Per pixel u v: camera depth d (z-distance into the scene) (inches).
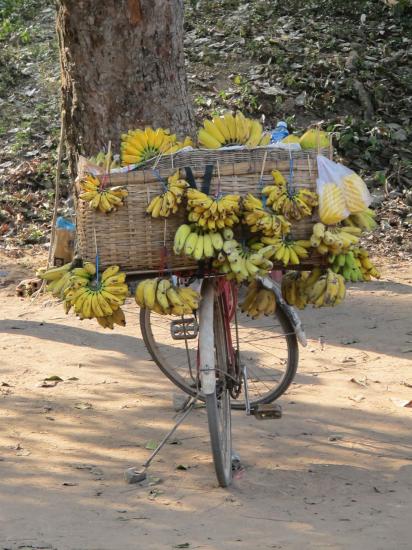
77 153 442.3
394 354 362.3
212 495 235.5
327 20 775.7
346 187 238.2
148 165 239.8
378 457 264.2
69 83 437.7
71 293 237.1
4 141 637.9
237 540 207.0
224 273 239.6
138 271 240.2
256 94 666.8
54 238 437.1
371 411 302.2
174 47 438.3
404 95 688.4
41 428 284.7
